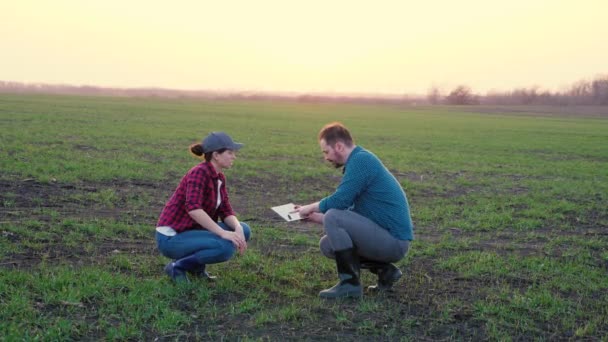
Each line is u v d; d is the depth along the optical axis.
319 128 36.50
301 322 4.98
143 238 7.60
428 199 12.05
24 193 9.77
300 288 5.92
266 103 103.12
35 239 6.99
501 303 5.66
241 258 6.79
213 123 35.16
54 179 11.10
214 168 5.71
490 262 7.16
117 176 12.20
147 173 12.91
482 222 9.80
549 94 146.62
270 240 7.91
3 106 37.75
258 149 20.66
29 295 5.10
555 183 15.48
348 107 98.31
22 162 12.63
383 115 66.88
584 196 13.45
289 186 13.03
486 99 158.25
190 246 5.58
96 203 9.56
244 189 12.29
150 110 46.97
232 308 5.14
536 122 59.91
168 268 5.78
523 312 5.44
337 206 5.47
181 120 35.88
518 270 6.92
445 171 17.39
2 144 15.81
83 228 7.65
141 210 9.34
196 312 5.08
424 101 174.38
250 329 4.79
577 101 142.12
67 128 23.42
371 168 5.47
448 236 8.60
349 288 5.58
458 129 42.91
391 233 5.55
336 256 5.57
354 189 5.43
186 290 5.51
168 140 21.45
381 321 5.08
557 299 5.75
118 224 8.00
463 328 5.02
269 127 34.81
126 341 4.43
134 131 24.34
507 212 10.66
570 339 4.88
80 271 5.89
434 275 6.62
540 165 20.33
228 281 5.84
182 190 5.67
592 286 6.31
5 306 4.79
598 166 20.83
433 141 30.12
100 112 38.62
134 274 6.04
